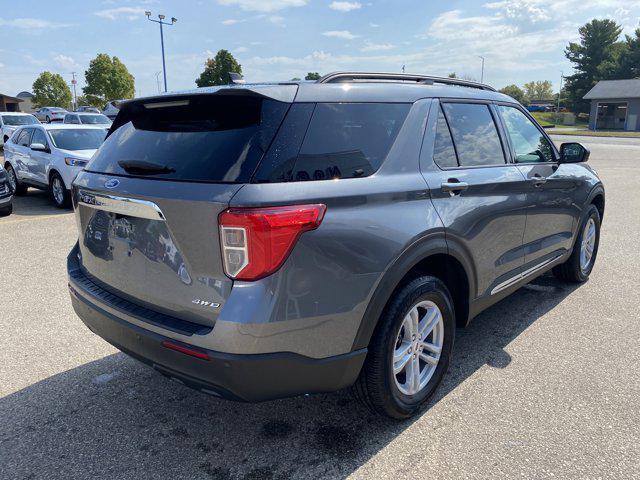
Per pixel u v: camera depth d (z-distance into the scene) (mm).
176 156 2496
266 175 2244
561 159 4492
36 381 3488
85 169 3100
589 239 5363
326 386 2508
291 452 2738
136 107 2932
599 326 4297
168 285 2455
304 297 2299
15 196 12539
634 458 2639
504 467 2584
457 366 3639
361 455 2701
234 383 2268
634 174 15531
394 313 2699
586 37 81125
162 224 2412
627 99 60031
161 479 2543
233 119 2459
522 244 3912
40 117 50969
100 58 61594
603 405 3121
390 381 2766
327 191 2377
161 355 2467
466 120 3432
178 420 3047
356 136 2633
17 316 4605
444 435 2852
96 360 3795
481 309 3566
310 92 2535
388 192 2643
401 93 2977
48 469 2617
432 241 2863
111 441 2846
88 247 3018
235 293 2217
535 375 3498
